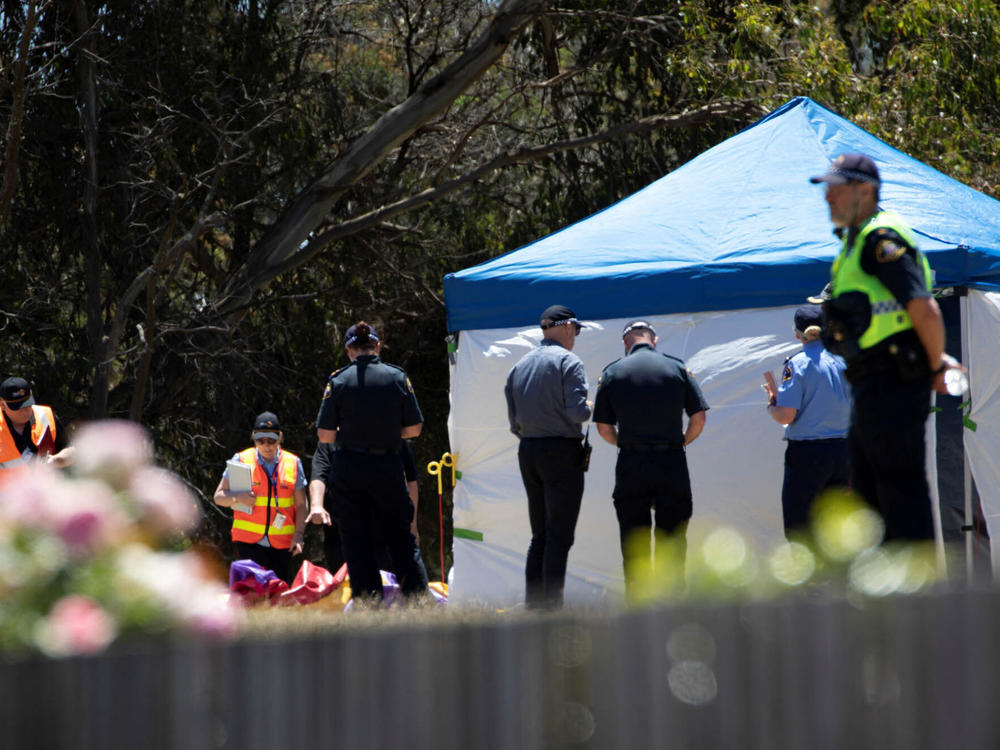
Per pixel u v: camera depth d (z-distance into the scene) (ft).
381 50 173.58
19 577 19.62
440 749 17.01
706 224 74.38
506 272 73.72
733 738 17.19
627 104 167.02
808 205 73.61
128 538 21.13
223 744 16.78
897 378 38.42
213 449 153.99
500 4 156.66
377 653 17.11
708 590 18.52
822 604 17.58
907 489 38.47
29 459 75.10
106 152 144.25
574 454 61.93
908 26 143.43
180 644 17.15
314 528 152.56
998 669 17.76
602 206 168.25
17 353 140.36
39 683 16.35
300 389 161.27
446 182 157.28
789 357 61.26
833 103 138.41
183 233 151.23
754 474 67.92
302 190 156.56
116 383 155.94
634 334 61.31
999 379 65.46
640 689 17.16
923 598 17.75
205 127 143.13
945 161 136.98
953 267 64.95
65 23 137.59
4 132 135.85
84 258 143.74
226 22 152.15
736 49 141.90
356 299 165.58
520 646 17.20
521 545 73.46
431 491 173.47
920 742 17.49
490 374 73.56
